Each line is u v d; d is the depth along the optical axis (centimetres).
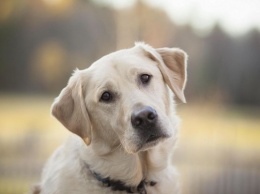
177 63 518
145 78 462
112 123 452
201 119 2556
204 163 1166
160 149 469
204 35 3553
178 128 487
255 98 3600
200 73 3478
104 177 462
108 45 2742
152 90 461
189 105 3022
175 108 498
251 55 3662
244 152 1253
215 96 3055
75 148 478
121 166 459
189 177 1116
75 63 3806
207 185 1111
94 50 3481
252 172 1115
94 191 461
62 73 3922
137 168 461
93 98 462
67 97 478
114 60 470
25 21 4034
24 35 4056
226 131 2180
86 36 3688
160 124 434
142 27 2120
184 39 3344
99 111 461
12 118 2794
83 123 464
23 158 1254
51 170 485
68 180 464
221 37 3647
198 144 1235
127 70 459
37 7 3991
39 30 4006
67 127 474
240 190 1105
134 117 428
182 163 1173
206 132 1877
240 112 3425
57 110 480
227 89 3550
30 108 3400
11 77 4116
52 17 3941
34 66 4053
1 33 4069
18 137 1330
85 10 3691
